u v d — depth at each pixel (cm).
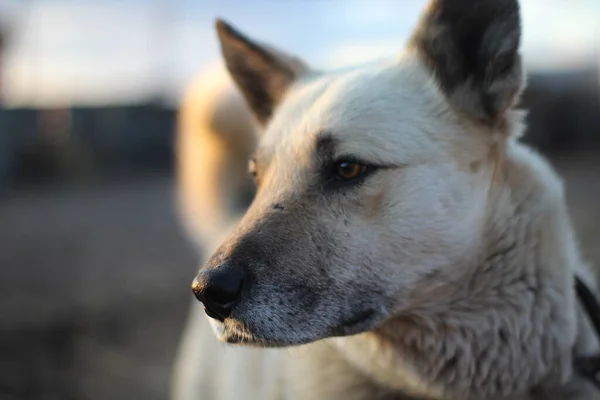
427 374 59
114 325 136
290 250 55
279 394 66
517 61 58
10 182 416
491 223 58
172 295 158
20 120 442
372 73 62
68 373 113
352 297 56
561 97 457
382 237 56
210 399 79
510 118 60
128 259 198
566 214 62
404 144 57
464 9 60
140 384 109
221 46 74
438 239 57
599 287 78
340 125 57
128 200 344
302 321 55
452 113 59
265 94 75
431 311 58
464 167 58
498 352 58
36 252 211
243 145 87
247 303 54
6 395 103
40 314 141
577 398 59
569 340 58
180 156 98
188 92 95
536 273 58
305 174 58
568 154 436
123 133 497
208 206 89
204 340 81
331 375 63
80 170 447
